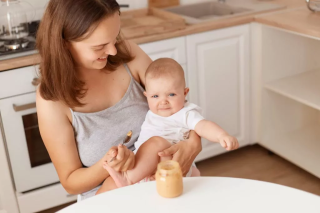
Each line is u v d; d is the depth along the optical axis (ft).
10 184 7.75
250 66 9.14
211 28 8.35
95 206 3.96
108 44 4.51
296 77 9.37
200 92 8.78
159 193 4.00
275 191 4.00
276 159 9.64
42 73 4.67
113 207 3.92
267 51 9.02
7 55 7.20
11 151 7.53
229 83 9.03
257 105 9.50
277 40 9.01
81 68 4.94
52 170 7.97
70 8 4.32
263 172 9.21
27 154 7.65
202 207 3.83
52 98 4.69
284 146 9.46
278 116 9.72
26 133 7.54
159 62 5.29
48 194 8.08
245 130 9.62
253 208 3.79
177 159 4.79
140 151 4.80
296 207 3.78
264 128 9.65
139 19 9.05
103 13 4.30
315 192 8.43
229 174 9.21
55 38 4.43
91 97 5.05
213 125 5.01
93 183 4.82
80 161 5.11
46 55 4.57
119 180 4.52
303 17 8.38
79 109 4.97
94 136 5.04
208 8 10.29
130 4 9.63
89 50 4.48
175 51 8.22
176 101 5.22
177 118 5.24
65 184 4.95
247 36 8.85
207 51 8.54
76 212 3.91
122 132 5.20
